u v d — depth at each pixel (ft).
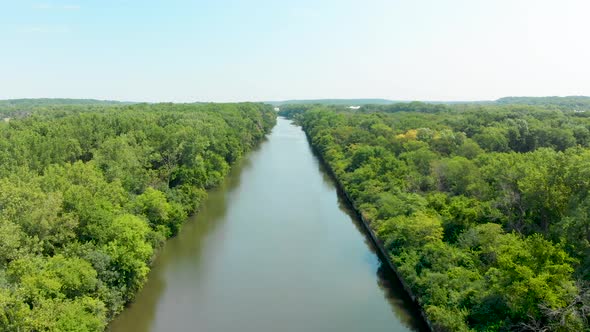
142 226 150.30
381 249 188.55
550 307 103.45
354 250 196.34
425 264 149.18
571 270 105.81
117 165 198.90
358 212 241.35
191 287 159.53
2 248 111.86
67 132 238.89
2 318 95.66
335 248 198.70
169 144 252.21
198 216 239.09
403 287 158.20
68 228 135.44
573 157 152.35
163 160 247.91
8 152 193.06
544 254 111.04
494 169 189.06
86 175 168.45
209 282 163.53
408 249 160.97
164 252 189.37
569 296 102.32
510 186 173.27
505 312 113.39
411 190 226.17
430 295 131.23
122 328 131.75
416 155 269.44
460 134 318.86
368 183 247.70
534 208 157.28
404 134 376.89
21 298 99.91
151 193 186.91
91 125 261.85
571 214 130.93
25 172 166.30
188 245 198.49
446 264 142.10
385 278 167.94
